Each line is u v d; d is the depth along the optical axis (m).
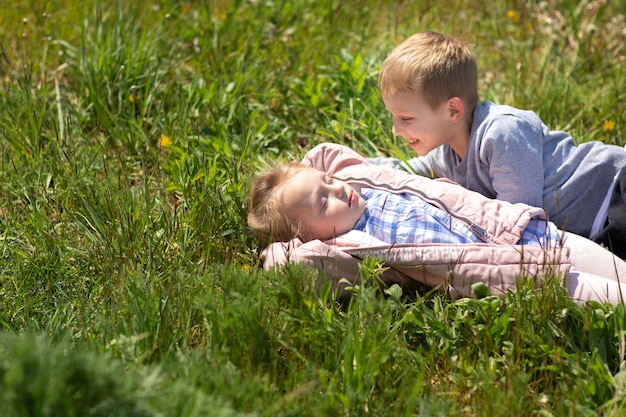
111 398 1.75
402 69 2.97
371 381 2.15
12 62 4.54
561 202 2.95
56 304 2.66
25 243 3.02
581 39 4.84
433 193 2.88
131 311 2.44
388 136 3.83
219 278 2.56
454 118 3.02
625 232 2.77
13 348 1.89
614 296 2.58
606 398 2.18
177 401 1.82
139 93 4.04
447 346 2.40
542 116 4.06
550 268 2.49
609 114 4.04
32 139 3.66
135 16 4.76
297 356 2.33
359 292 2.49
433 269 2.68
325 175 2.93
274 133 3.92
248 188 3.09
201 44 4.62
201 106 3.92
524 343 2.38
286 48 4.74
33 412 1.71
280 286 2.40
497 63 4.91
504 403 2.12
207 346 2.31
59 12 4.95
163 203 3.17
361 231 2.87
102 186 3.28
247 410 2.00
